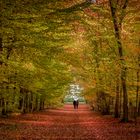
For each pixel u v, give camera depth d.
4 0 14.57
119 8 27.92
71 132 25.50
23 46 20.52
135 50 24.86
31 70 26.03
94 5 19.11
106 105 50.50
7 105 37.88
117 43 26.84
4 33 17.70
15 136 21.61
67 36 20.58
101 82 37.62
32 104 56.97
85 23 19.61
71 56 29.48
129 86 30.94
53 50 21.52
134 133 23.59
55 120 40.41
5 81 25.97
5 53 24.27
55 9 15.77
